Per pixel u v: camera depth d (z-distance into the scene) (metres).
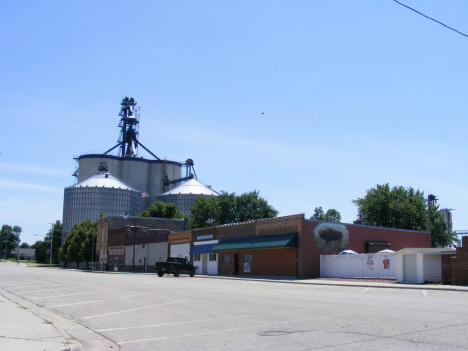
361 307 15.52
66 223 120.44
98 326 13.00
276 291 24.89
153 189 139.12
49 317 14.90
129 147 142.38
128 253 80.44
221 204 93.06
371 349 8.66
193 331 11.48
